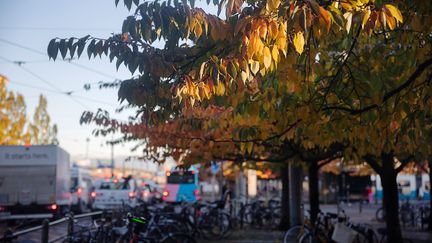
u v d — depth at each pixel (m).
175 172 37.25
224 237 16.09
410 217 22.17
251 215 20.53
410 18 6.13
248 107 6.43
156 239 10.85
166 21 4.91
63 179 24.45
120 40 5.14
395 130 7.90
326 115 6.94
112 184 29.36
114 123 12.60
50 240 11.21
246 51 4.75
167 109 5.80
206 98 5.41
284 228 18.72
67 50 5.23
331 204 39.78
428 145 8.09
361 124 7.09
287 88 6.32
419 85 6.55
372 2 4.98
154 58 5.17
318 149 11.12
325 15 4.45
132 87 5.56
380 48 6.86
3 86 36.72
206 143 10.23
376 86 6.32
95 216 14.03
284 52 4.62
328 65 7.18
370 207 35.22
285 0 4.75
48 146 22.73
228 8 4.96
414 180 42.69
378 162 12.60
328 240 11.67
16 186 22.36
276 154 13.16
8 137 39.28
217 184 49.59
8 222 22.14
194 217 16.17
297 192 16.38
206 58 5.55
